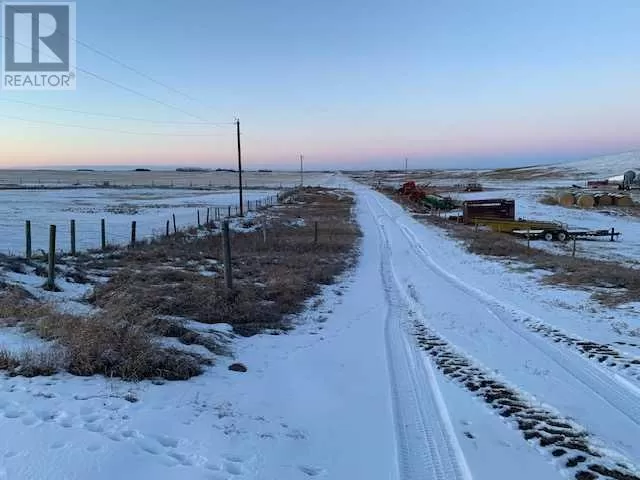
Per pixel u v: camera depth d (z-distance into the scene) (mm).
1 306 9125
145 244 22812
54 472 3699
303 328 10281
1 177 168875
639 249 28938
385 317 11500
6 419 4539
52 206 51781
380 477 4566
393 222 41281
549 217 46969
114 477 3766
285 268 17375
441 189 93375
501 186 97438
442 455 5020
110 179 160625
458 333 9984
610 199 56125
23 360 6246
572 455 5062
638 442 5402
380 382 7125
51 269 12461
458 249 25359
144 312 9102
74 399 5250
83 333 6723
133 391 5715
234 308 10859
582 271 17219
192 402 5652
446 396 6582
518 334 10055
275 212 48406
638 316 11281
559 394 6711
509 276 17578
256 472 4289
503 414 6059
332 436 5344
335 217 44438
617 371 7680
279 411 5859
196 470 4109
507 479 4578
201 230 29875
